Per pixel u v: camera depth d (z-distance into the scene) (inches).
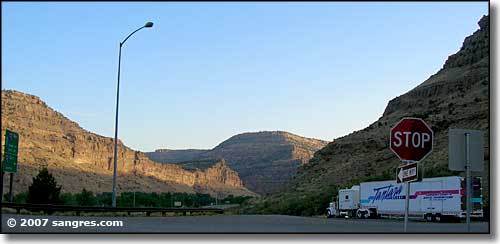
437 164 2736.2
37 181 2289.6
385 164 3599.9
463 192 1788.9
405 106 4783.5
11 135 1323.8
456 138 555.8
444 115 3683.6
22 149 6077.8
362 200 2273.6
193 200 6358.3
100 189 6609.3
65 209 1406.3
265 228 1059.3
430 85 4702.3
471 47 5068.9
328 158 4419.3
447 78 4758.9
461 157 554.3
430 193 1897.1
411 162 474.3
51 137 7372.1
